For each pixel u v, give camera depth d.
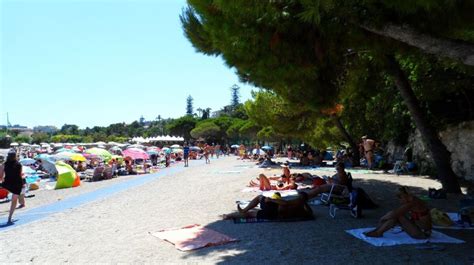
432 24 6.61
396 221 6.95
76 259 6.36
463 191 12.41
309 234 7.42
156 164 34.84
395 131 21.39
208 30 7.80
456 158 15.80
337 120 24.50
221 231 7.89
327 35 7.31
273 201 8.84
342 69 12.19
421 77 14.89
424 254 5.95
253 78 8.92
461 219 7.74
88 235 8.08
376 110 23.77
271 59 7.34
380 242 6.63
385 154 24.94
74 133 146.50
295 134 27.83
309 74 8.53
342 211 9.65
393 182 15.04
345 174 10.40
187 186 16.88
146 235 7.82
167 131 103.75
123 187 17.89
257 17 6.97
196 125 93.88
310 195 10.57
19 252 6.92
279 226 8.18
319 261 5.79
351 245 6.57
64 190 18.20
